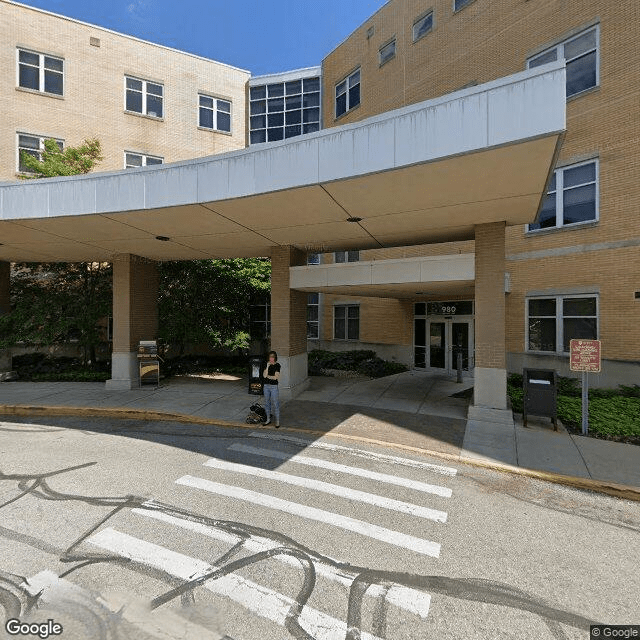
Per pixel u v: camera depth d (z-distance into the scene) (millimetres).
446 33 15492
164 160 20609
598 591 3363
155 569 3566
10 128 17406
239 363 17781
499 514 4715
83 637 2807
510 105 4910
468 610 3121
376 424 8344
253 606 3131
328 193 6703
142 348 12320
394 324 17547
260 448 6957
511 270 13555
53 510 4652
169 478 5621
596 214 11758
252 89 22828
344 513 4684
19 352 17141
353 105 19984
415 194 6715
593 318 11891
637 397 10109
